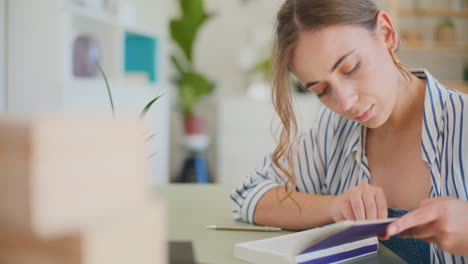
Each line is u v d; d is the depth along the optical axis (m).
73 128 0.30
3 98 2.61
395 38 0.95
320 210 1.00
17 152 0.29
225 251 0.85
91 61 2.91
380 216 0.89
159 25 3.85
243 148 4.45
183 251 0.54
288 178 1.10
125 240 0.32
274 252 0.75
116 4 3.20
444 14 4.57
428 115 0.97
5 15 2.60
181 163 4.96
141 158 0.35
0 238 0.29
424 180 1.01
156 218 0.34
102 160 0.32
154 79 3.82
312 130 1.24
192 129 4.54
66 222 0.30
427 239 0.77
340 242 0.77
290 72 1.02
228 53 4.86
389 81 0.91
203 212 1.18
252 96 4.48
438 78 4.71
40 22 2.58
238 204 1.12
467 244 0.73
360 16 0.89
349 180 1.15
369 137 1.12
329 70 0.88
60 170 0.30
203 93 4.56
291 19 0.90
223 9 4.84
